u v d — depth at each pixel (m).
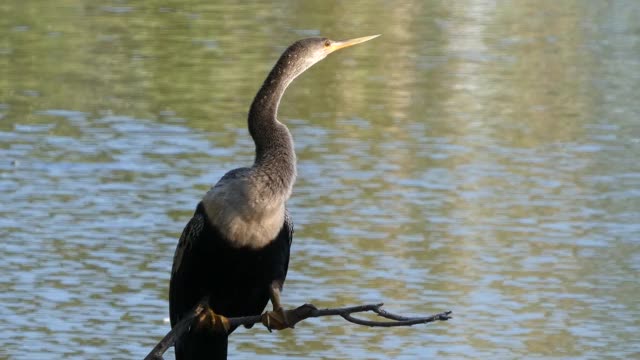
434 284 14.35
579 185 17.91
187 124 20.98
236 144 19.83
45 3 31.48
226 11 30.84
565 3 33.41
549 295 14.09
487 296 14.09
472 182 18.03
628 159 19.22
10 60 25.59
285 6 31.69
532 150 19.72
